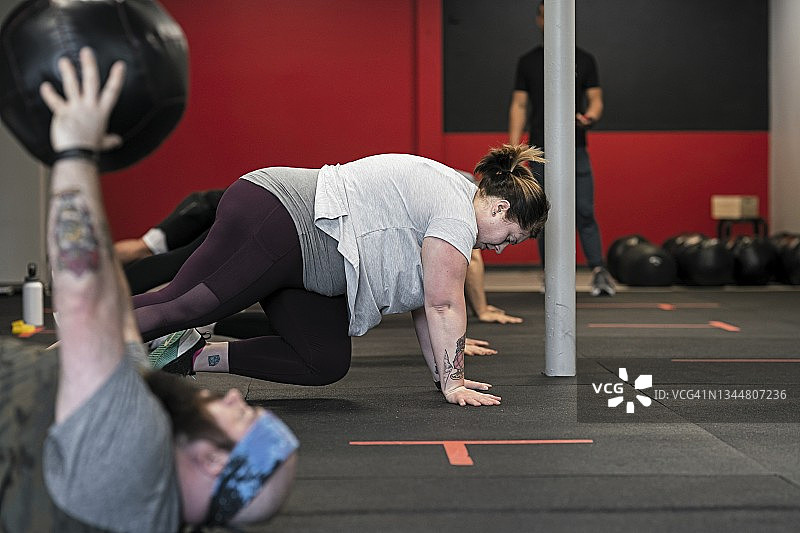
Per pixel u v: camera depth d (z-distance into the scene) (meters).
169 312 3.18
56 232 1.51
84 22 1.63
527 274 10.78
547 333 4.14
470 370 4.28
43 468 1.56
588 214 8.05
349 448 2.79
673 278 9.02
